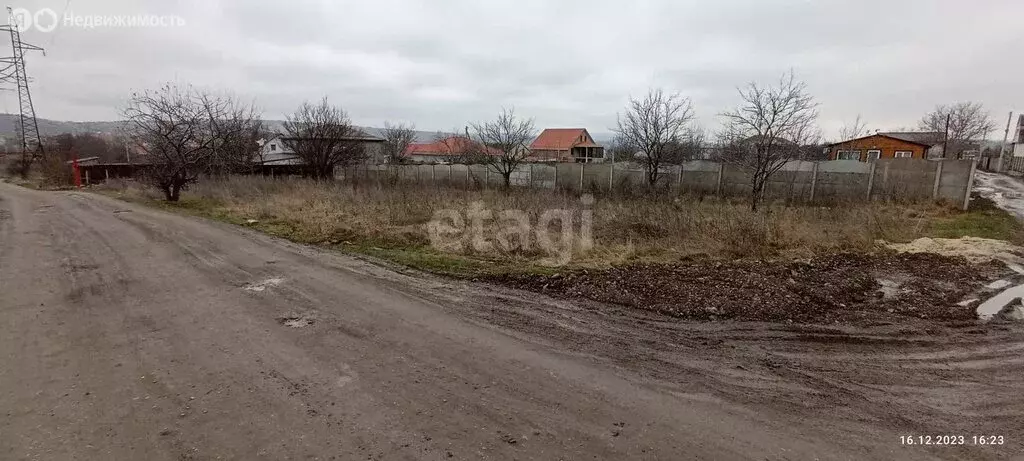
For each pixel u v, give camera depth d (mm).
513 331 4305
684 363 3697
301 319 4520
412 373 3430
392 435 2646
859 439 2709
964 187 14391
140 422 2721
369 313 4711
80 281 5688
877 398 3197
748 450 2580
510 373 3463
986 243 8508
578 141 55969
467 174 24328
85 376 3283
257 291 5395
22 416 2752
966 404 3135
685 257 7297
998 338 4316
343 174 26406
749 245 7758
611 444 2607
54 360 3533
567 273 6297
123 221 10422
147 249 7512
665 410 2984
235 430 2660
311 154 25109
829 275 6434
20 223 10125
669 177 20016
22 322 4312
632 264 6863
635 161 21875
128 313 4602
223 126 20766
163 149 15102
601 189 19312
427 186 19703
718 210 11570
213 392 3092
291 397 3043
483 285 5785
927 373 3594
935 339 4281
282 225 10156
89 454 2414
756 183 15305
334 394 3094
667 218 9328
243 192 16375
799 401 3139
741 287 5719
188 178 16062
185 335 4070
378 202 12812
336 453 2471
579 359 3729
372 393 3121
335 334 4152
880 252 7930
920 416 2977
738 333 4348
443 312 4785
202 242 8141
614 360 3725
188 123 16781
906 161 15781
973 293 5746
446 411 2920
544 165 22234
